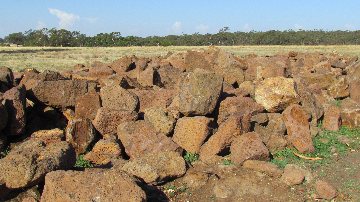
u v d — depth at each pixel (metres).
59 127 11.77
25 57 59.16
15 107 10.58
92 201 6.88
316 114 13.71
